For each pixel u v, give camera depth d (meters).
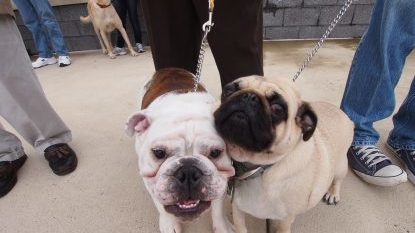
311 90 1.73
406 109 1.05
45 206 1.06
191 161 0.60
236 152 0.65
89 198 1.07
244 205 0.74
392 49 0.93
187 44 1.16
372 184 1.04
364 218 0.92
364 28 2.63
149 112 0.75
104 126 1.53
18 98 1.07
